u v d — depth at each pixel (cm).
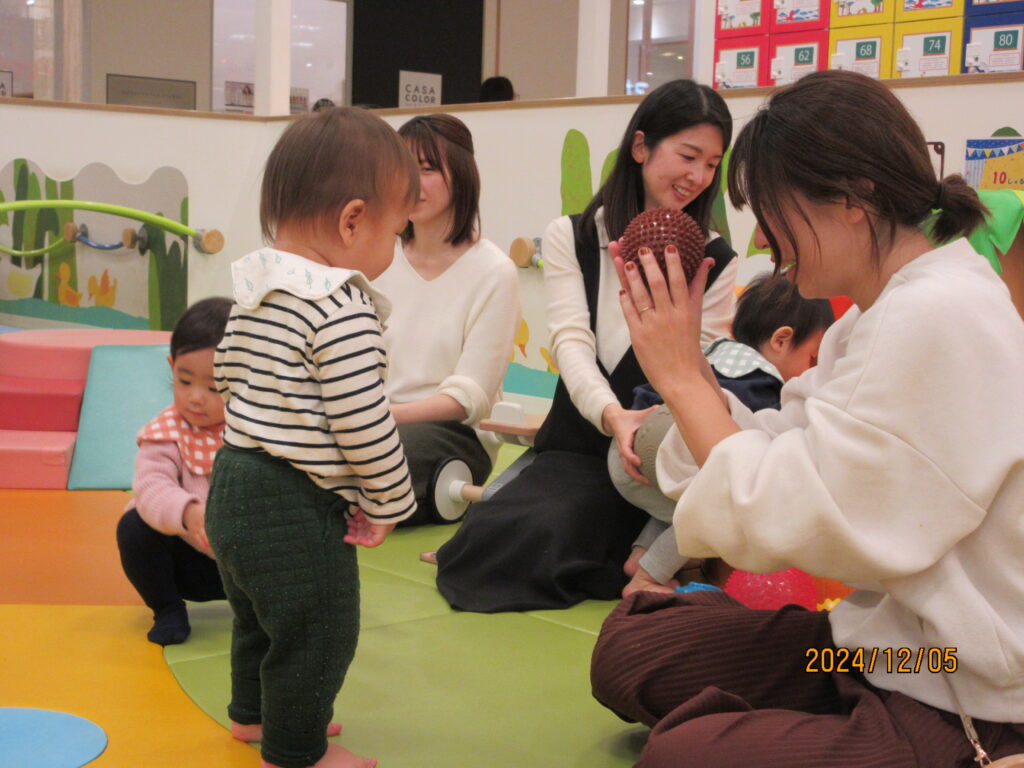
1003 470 99
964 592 102
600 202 226
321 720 131
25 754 135
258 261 131
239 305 130
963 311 101
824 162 108
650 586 201
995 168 251
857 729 107
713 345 207
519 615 199
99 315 471
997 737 105
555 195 354
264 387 128
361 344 126
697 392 121
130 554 178
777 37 347
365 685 163
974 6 311
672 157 208
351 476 131
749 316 207
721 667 128
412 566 227
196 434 180
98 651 174
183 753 139
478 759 140
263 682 131
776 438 110
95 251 469
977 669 102
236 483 128
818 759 103
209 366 175
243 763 137
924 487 101
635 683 130
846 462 102
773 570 111
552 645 182
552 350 226
